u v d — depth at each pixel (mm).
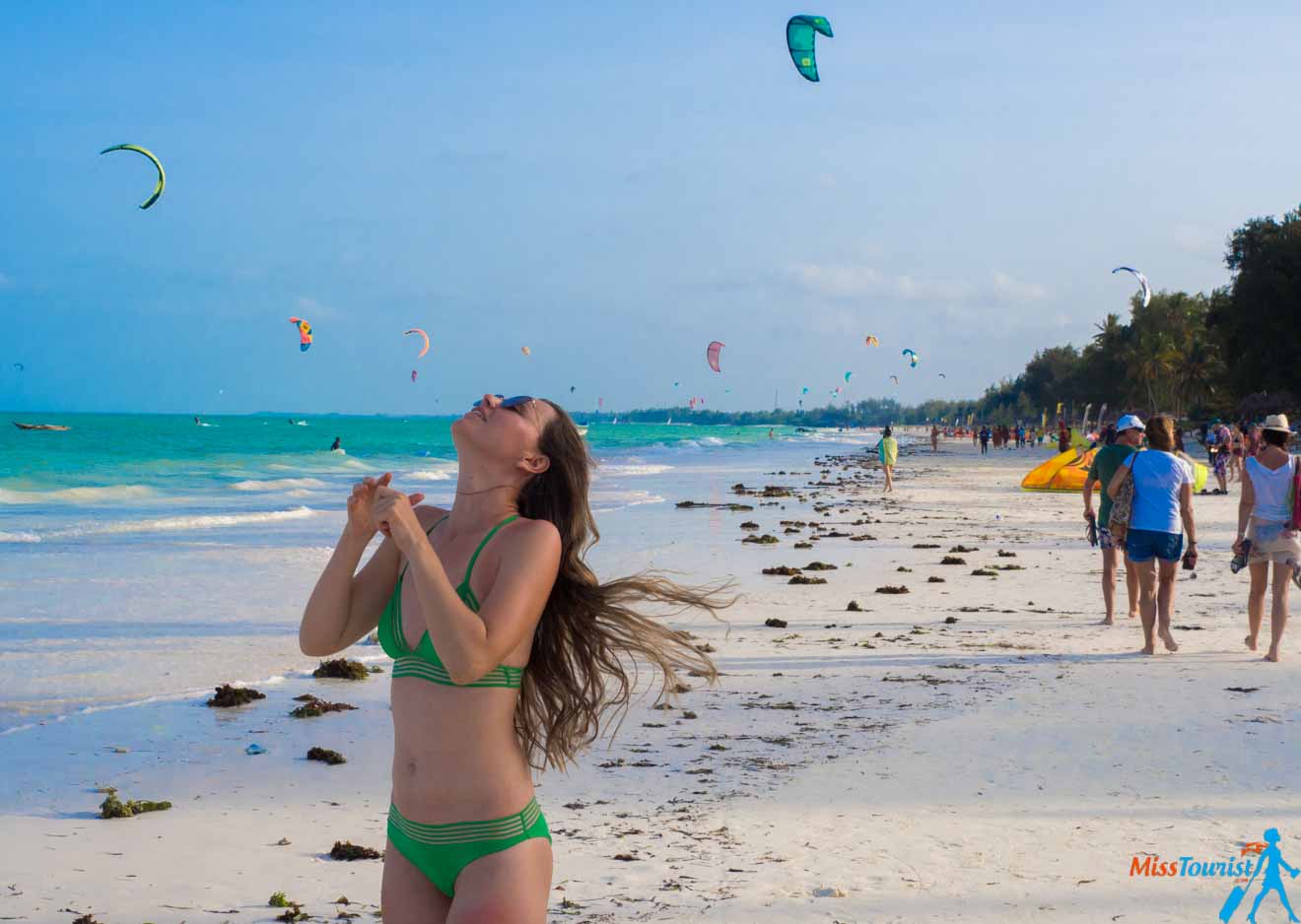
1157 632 10758
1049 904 4570
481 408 3018
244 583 14930
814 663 9805
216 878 4988
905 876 4898
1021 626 11703
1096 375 143375
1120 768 6484
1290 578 9578
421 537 2594
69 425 124375
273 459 54344
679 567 16609
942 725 7570
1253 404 83562
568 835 5469
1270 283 71188
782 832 5488
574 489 3070
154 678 9445
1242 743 6965
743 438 140500
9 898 4723
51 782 6480
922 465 60344
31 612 12625
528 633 2832
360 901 4715
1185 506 9906
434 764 2756
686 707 8172
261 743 7375
